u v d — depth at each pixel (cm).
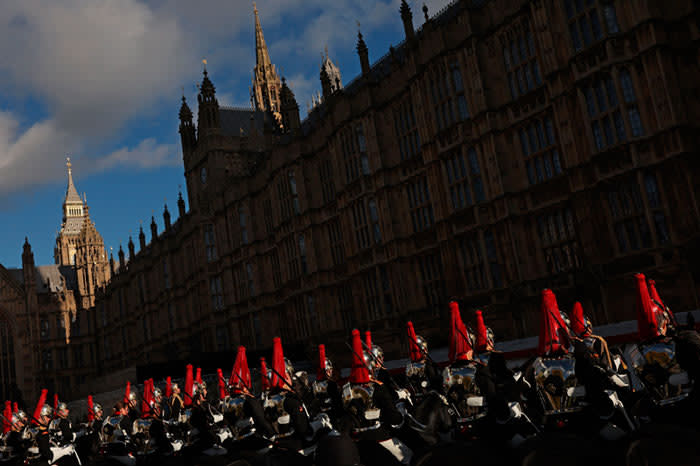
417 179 3206
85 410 4716
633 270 2162
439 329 2997
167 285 6581
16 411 1862
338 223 3859
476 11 2820
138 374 3894
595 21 2278
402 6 3183
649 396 722
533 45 2591
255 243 4812
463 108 2869
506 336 2662
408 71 3170
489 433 732
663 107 2094
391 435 823
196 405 1100
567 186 2459
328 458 702
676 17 2166
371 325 3434
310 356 3909
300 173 4078
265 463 880
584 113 2295
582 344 691
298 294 4131
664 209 2084
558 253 2523
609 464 614
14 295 9306
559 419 702
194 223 5766
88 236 9944
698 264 1983
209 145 5656
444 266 2969
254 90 8362
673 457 567
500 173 2684
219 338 5281
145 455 1309
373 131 3434
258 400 976
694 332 652
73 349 9406
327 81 3941
